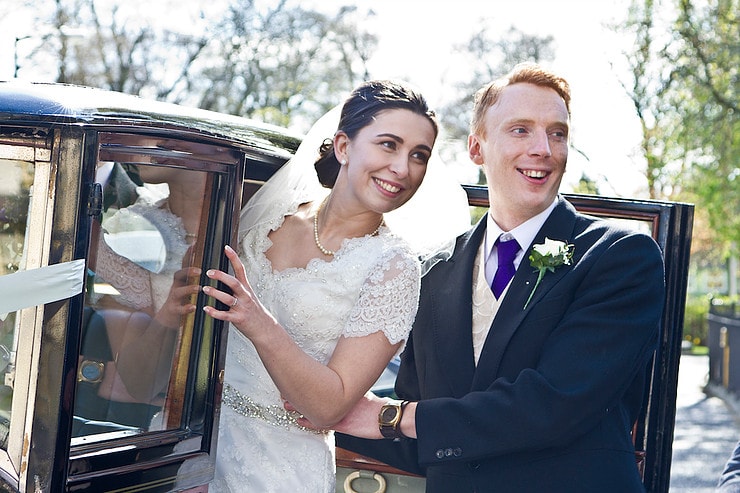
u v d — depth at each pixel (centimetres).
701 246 2961
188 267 237
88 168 206
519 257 299
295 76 1891
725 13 1581
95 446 216
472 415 270
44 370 205
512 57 2133
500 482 280
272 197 282
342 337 270
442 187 303
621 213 326
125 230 226
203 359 238
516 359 283
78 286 205
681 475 866
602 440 279
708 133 1642
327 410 261
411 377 320
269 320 242
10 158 207
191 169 232
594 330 273
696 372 1938
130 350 225
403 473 323
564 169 298
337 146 280
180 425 237
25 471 205
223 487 274
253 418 277
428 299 308
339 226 280
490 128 300
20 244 207
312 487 280
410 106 273
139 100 228
